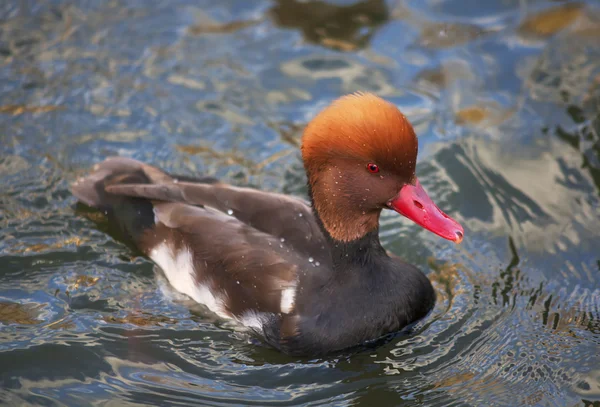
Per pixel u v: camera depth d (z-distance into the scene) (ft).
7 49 48.08
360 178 28.81
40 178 39.99
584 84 46.06
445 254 36.91
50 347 31.35
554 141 42.55
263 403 29.17
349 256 30.94
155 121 44.01
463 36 50.14
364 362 31.09
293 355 31.24
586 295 33.96
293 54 48.91
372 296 31.22
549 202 39.06
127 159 38.65
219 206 34.37
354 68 47.91
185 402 29.09
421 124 44.11
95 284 34.91
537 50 48.78
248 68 47.91
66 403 28.71
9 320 32.60
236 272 32.35
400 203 28.89
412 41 49.88
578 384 29.48
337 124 28.32
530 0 52.11
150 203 36.37
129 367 30.71
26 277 34.94
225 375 30.55
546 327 32.42
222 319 33.32
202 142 43.06
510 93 45.91
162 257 35.27
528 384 29.71
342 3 52.16
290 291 31.32
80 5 51.93
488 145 42.65
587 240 36.78
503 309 33.55
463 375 30.35
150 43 49.32
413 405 29.07
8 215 37.88
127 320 33.19
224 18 51.60
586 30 49.88
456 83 46.73
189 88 46.26
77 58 47.80
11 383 29.53
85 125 43.34
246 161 42.04
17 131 42.55
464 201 39.40
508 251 36.68
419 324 32.78
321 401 29.32
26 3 51.83
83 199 37.73
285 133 43.80
